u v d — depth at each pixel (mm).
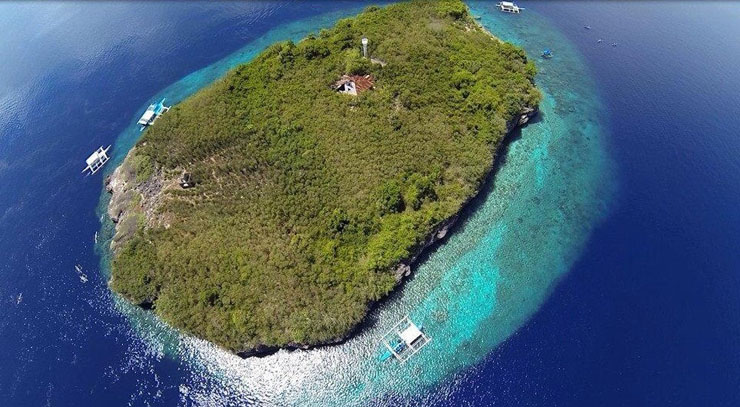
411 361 64312
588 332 66125
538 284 71750
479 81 90500
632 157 89812
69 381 62281
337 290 65625
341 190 74125
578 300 69625
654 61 112125
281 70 91812
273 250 68250
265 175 76250
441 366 63844
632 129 95375
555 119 97125
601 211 80938
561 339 65625
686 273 71938
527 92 94375
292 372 63344
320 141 79625
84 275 73125
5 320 68500
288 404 61156
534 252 75500
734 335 64875
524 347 65125
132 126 97375
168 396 61125
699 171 86688
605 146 91875
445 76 90188
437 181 77125
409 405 60750
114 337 66375
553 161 89000
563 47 116312
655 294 69625
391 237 69688
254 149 78875
